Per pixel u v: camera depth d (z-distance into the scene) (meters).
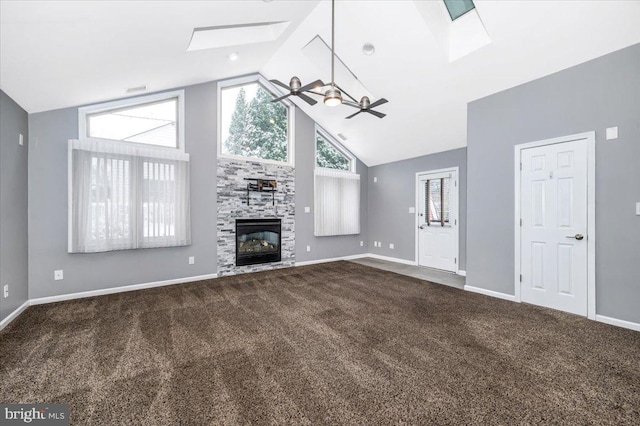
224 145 5.11
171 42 3.02
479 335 2.58
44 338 2.51
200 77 4.41
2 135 2.84
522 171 3.47
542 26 2.79
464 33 3.36
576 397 1.72
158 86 4.11
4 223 2.86
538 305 3.36
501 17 2.86
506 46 3.11
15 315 3.02
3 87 2.77
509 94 3.57
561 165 3.14
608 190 2.82
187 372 1.98
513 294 3.58
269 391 1.77
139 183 3.99
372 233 7.11
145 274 4.18
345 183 6.63
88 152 3.63
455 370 2.01
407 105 4.57
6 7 1.82
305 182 6.02
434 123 4.75
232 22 3.08
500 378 1.92
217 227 4.86
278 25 3.87
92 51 2.63
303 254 6.01
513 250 3.57
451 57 3.51
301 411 1.60
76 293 3.68
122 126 4.14
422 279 4.74
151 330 2.68
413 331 2.67
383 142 5.91
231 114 5.20
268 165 5.49
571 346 2.36
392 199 6.57
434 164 5.69
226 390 1.78
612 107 2.78
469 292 3.96
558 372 1.98
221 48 3.67
